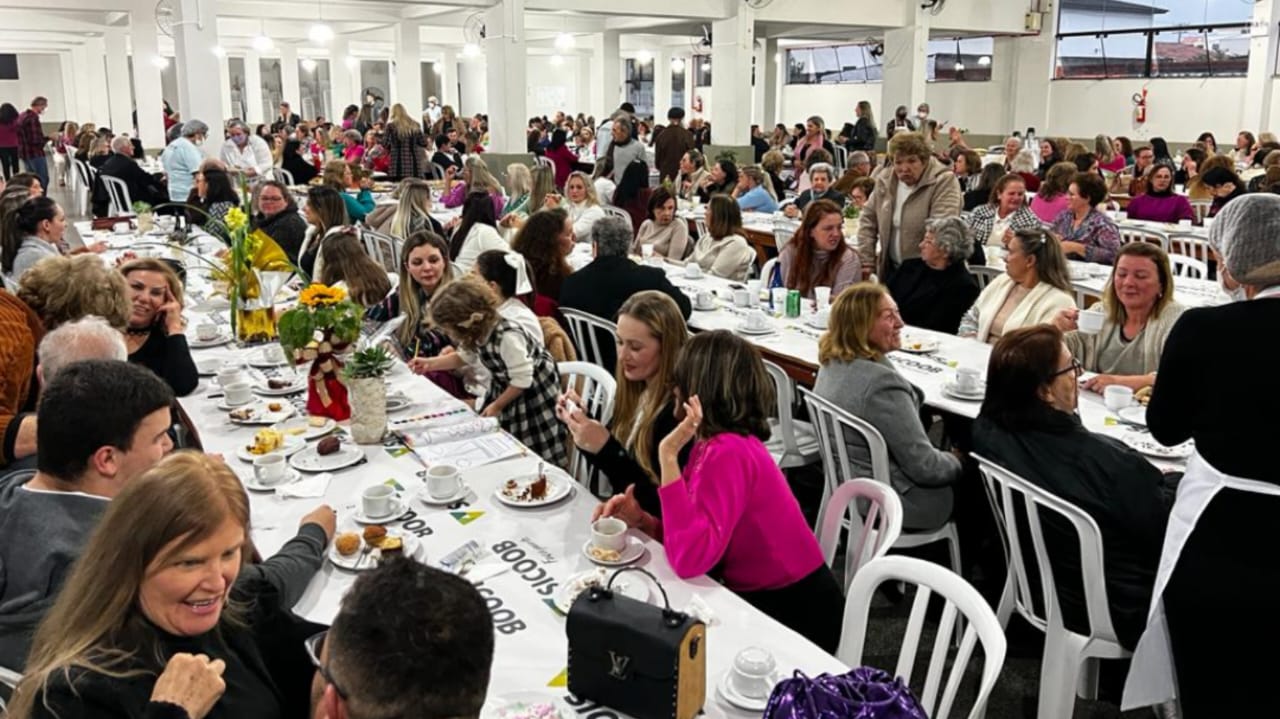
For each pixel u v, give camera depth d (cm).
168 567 118
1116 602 219
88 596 117
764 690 146
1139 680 211
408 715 97
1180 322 198
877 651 283
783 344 392
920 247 472
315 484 228
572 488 224
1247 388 185
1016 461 232
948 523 295
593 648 142
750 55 1269
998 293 393
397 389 310
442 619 100
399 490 226
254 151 1074
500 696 144
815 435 328
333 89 1812
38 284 272
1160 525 216
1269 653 185
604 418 310
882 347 283
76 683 112
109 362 168
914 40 1398
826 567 204
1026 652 282
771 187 903
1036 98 1614
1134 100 1493
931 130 1331
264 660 138
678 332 231
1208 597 190
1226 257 191
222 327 398
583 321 401
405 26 1485
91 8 1295
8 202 460
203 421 279
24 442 232
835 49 1966
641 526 212
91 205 1191
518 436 313
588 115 2109
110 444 159
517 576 184
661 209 641
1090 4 1527
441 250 364
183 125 979
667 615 140
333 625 105
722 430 195
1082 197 572
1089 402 311
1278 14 1292
